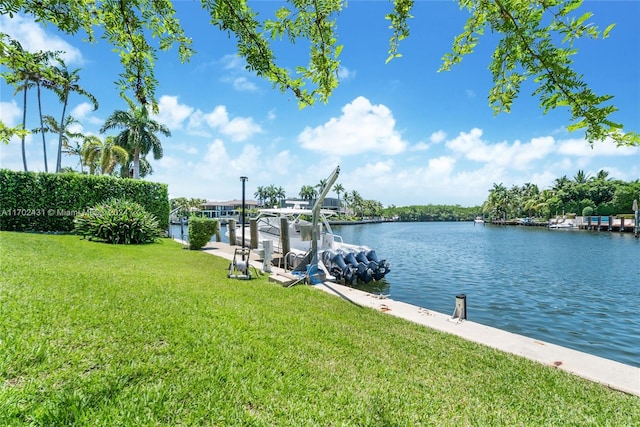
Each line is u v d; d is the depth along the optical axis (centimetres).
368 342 451
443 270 1559
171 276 731
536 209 7888
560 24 129
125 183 1722
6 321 349
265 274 937
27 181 1448
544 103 141
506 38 141
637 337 719
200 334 398
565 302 996
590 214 6169
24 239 991
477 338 511
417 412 295
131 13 165
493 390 347
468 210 14750
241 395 290
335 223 8906
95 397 259
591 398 340
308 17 167
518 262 1845
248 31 163
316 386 320
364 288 1141
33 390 255
